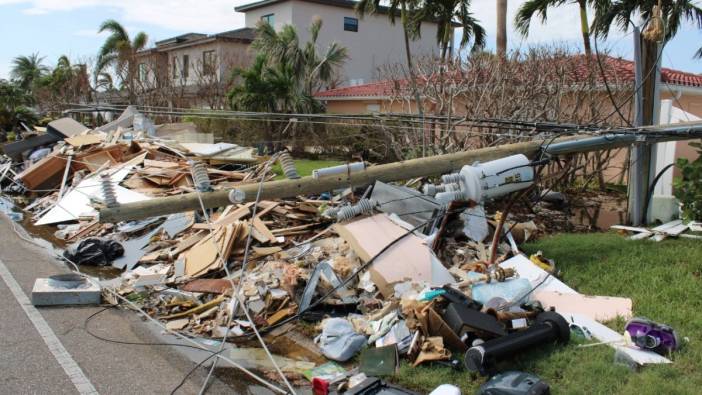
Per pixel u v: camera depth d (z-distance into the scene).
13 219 12.16
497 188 7.37
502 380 4.27
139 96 30.36
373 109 23.86
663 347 5.01
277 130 23.22
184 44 33.84
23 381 4.75
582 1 15.22
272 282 6.89
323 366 5.31
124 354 5.45
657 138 8.47
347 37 34.03
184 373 5.09
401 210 8.31
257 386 4.89
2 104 34.00
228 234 8.49
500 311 5.61
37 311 6.52
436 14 19.22
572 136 8.66
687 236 8.91
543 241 9.27
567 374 4.72
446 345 5.31
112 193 7.66
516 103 12.84
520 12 16.78
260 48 25.88
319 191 8.48
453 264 7.57
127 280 7.93
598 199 13.34
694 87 16.17
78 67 36.19
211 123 24.08
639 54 10.15
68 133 17.97
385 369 5.02
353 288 6.75
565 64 13.83
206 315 6.48
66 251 9.05
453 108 14.41
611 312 6.04
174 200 7.84
